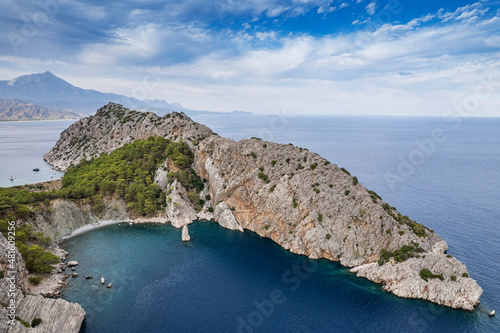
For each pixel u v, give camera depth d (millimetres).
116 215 152250
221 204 153250
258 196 142375
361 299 90062
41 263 95188
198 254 117500
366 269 103812
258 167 152000
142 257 113812
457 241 124188
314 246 117500
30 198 130750
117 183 155750
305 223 123688
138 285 95062
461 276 90125
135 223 148875
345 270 107625
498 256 111812
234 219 147500
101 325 77188
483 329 76938
